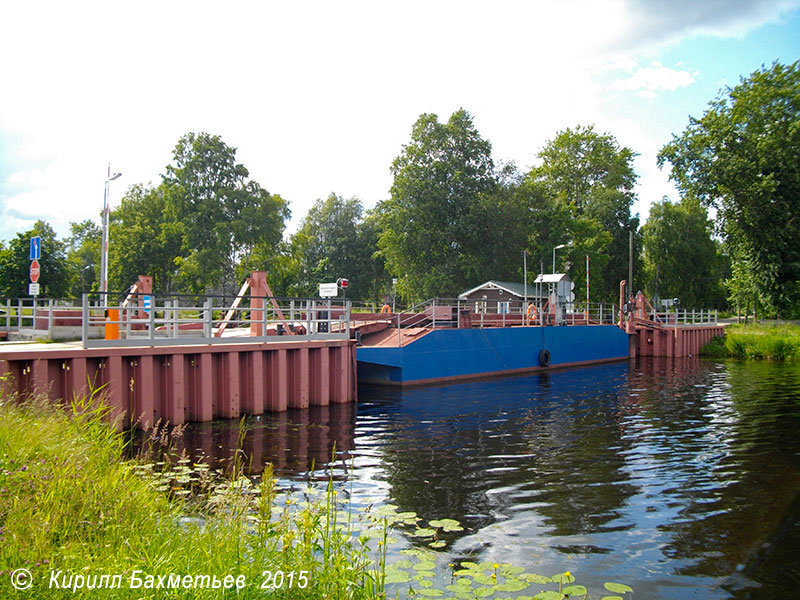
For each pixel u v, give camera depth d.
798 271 46.75
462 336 25.61
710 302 68.25
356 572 5.16
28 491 5.64
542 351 30.27
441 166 48.19
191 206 50.41
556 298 34.06
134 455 11.04
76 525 5.42
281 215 54.81
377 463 11.25
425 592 5.83
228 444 12.49
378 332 25.48
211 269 48.78
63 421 8.28
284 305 53.28
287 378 17.09
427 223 47.88
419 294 49.12
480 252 49.12
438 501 9.03
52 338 17.48
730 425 15.69
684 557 7.21
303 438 13.30
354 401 18.83
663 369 31.84
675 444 13.33
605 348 35.91
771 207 45.09
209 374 14.70
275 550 5.38
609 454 12.32
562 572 6.69
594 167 64.56
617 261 61.22
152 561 4.67
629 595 6.22
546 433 14.36
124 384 13.27
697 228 65.12
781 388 23.67
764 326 46.84
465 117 50.53
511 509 8.76
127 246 56.62
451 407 18.20
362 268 71.75
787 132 44.53
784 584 6.57
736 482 10.35
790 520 8.48
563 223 53.66
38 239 18.16
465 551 7.15
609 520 8.40
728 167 44.84
